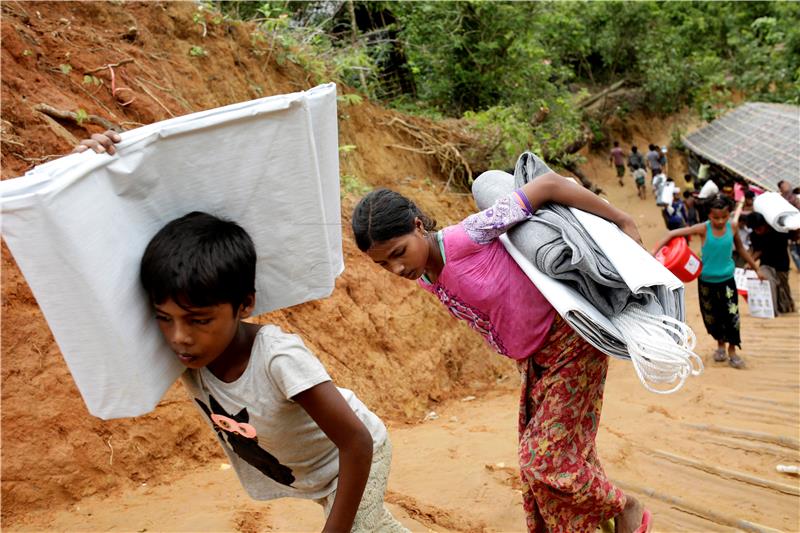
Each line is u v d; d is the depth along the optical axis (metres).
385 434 2.46
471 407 6.79
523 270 2.65
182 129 1.86
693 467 4.82
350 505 2.06
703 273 7.38
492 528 3.86
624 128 23.75
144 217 1.90
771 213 9.17
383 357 6.71
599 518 2.94
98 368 1.84
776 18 24.27
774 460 4.98
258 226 2.07
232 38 8.22
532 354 2.82
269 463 2.27
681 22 25.42
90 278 1.70
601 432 5.48
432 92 13.39
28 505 3.94
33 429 4.12
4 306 4.35
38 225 1.59
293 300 2.21
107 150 1.75
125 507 3.99
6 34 5.55
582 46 19.91
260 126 1.95
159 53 7.17
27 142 5.17
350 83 11.21
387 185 9.65
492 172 3.10
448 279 2.68
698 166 22.44
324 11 11.42
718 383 6.98
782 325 8.93
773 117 20.06
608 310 2.61
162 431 4.59
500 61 13.33
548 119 13.68
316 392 1.98
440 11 12.62
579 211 2.65
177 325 1.87
